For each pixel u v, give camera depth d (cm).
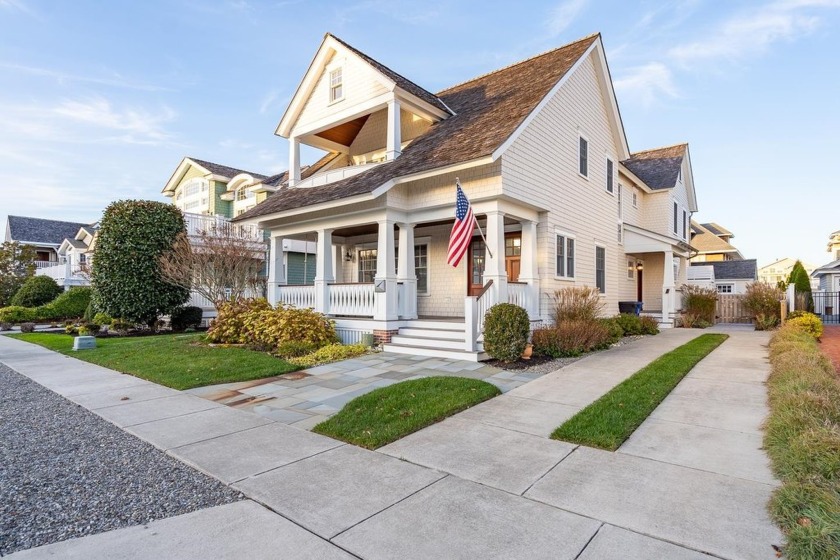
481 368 849
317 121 1355
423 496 349
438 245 1363
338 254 1672
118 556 273
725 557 262
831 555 243
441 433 500
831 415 426
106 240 1520
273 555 271
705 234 3512
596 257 1461
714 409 570
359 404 595
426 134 1208
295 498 348
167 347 1101
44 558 271
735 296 1967
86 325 1555
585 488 358
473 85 1459
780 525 292
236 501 347
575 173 1306
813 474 328
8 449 468
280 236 1396
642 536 286
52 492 366
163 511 332
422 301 1390
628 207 1938
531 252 1106
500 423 532
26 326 1816
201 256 1475
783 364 706
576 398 636
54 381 804
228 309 1212
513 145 994
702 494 343
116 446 476
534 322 1094
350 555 271
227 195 2794
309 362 917
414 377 776
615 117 1559
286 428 525
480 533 293
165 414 588
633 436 480
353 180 1167
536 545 278
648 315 1714
